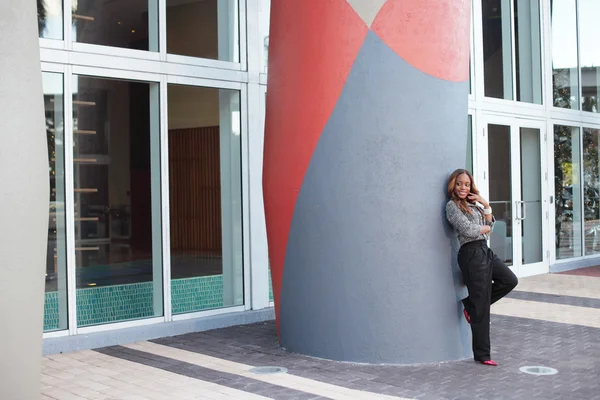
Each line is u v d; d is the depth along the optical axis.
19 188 4.95
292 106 7.37
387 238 6.92
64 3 7.98
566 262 14.90
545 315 9.72
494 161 13.30
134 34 8.52
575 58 15.51
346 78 7.01
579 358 7.21
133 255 8.69
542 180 14.33
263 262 9.64
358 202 6.97
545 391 6.01
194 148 9.08
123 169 8.68
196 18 9.05
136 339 8.29
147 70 8.56
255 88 9.55
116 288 8.45
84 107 8.21
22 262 4.96
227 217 9.45
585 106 15.73
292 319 7.53
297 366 6.92
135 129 8.73
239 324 9.26
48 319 7.89
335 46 7.06
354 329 7.02
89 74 8.14
